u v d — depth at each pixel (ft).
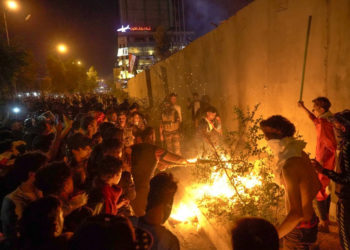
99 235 4.58
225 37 23.95
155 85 48.70
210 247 12.62
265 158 14.35
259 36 18.93
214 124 20.15
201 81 30.04
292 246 8.23
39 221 5.93
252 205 11.83
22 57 55.98
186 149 25.52
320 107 11.76
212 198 14.92
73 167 11.12
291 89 16.02
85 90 213.05
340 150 8.37
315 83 14.10
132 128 18.60
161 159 12.92
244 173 13.46
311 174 7.59
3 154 14.32
